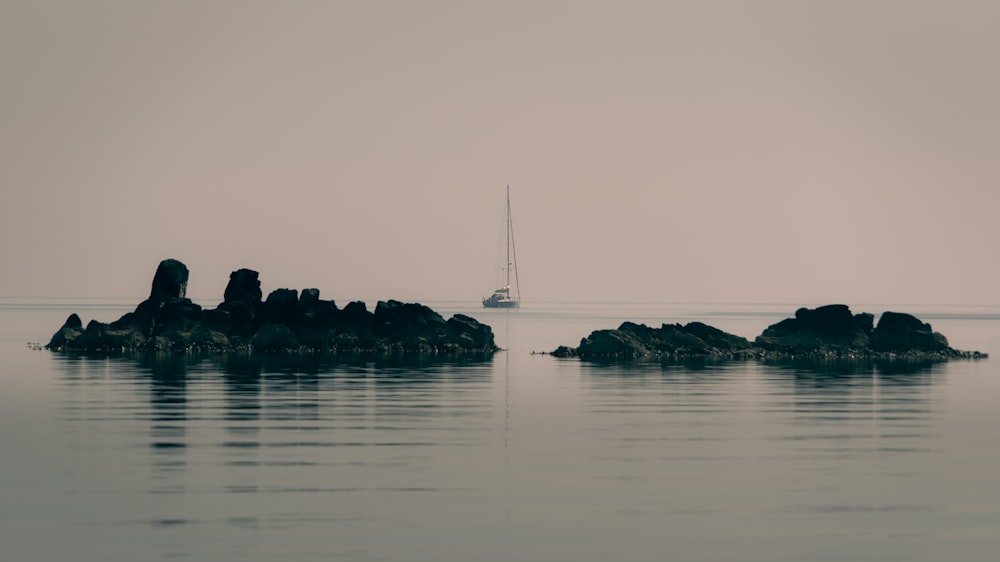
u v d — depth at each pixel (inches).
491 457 2169.0
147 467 2041.1
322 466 2062.0
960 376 4067.4
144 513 1705.2
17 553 1504.7
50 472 1990.7
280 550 1524.4
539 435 2456.9
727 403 3097.9
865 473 2036.2
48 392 3253.0
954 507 1781.5
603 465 2096.5
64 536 1581.0
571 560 1497.3
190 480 1930.4
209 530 1614.2
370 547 1540.4
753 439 2417.6
